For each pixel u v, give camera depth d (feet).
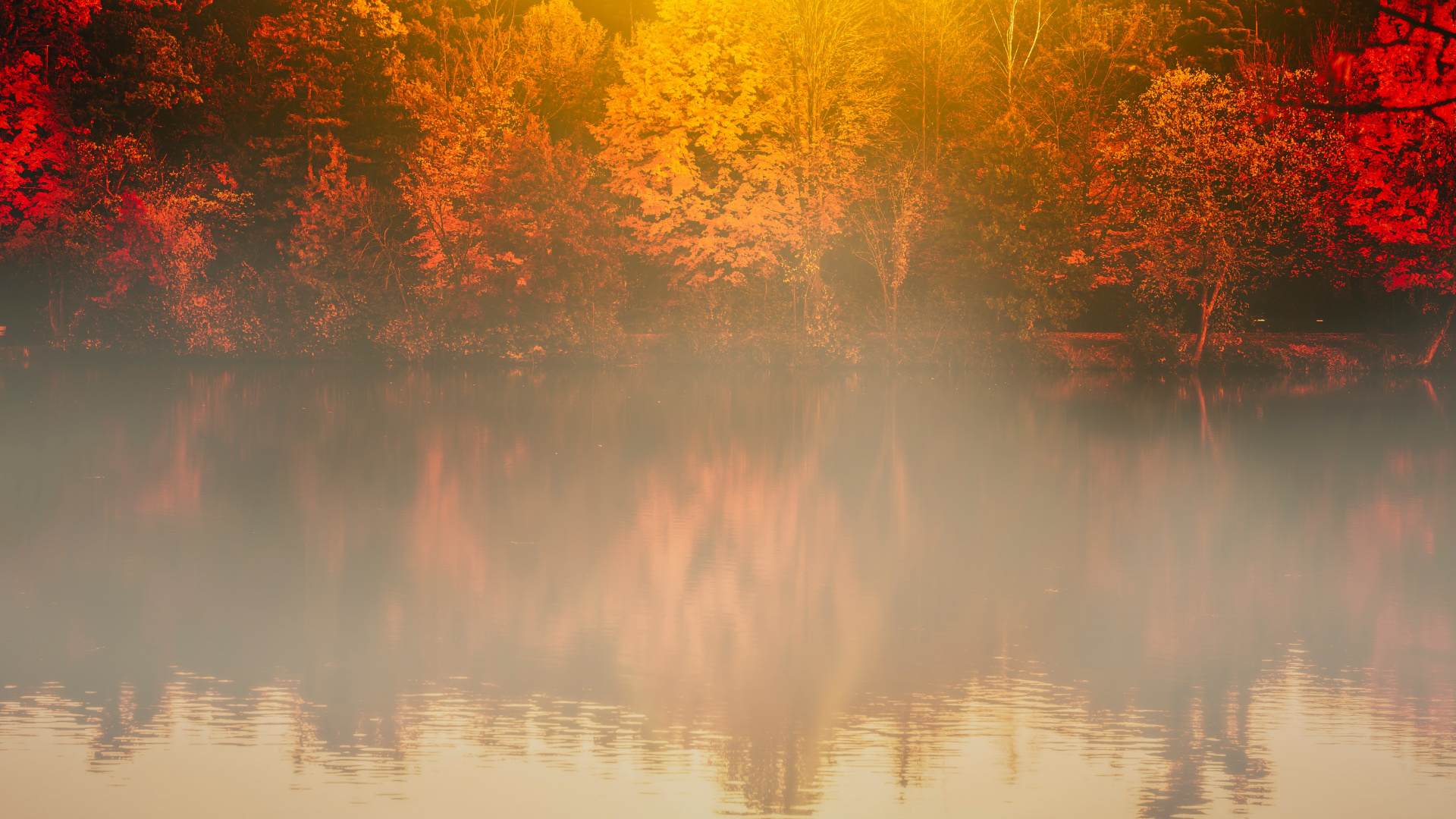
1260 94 206.49
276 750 40.96
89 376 181.78
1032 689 48.19
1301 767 40.19
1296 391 181.47
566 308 220.84
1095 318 246.47
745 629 56.70
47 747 40.96
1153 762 40.50
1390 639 55.62
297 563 68.69
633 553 72.95
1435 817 36.14
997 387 186.19
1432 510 89.66
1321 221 201.46
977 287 219.41
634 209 238.27
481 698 46.42
